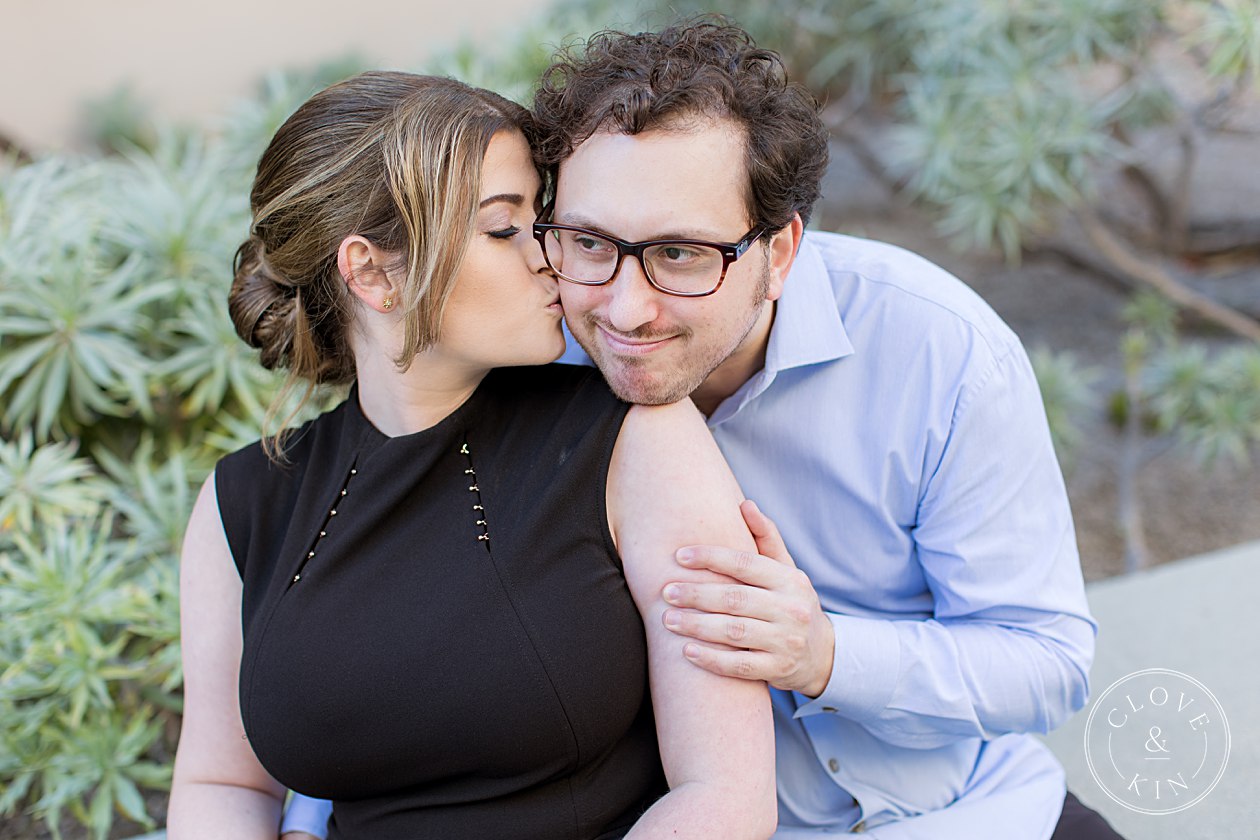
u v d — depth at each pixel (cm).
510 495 111
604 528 110
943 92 307
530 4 588
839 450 126
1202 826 160
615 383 108
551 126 106
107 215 233
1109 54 293
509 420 116
